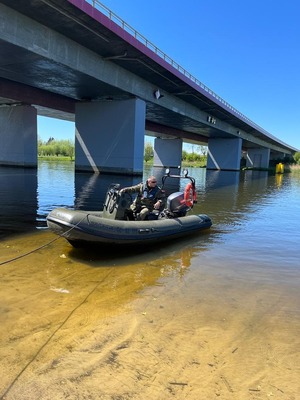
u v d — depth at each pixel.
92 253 5.66
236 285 4.43
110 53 19.00
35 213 9.04
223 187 21.34
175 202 7.35
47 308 3.53
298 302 3.93
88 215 5.30
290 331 3.24
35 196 12.41
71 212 5.33
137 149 24.88
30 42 14.88
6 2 13.27
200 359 2.72
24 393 2.27
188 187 7.52
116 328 3.17
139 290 4.15
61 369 2.53
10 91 22.28
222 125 44.16
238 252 6.12
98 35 16.47
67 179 19.89
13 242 6.12
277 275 4.89
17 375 2.44
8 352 2.71
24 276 4.46
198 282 4.50
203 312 3.59
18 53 15.30
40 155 78.12
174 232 6.62
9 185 15.55
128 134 24.50
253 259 5.70
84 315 3.41
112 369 2.55
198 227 7.47
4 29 13.66
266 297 4.05
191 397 2.29
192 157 94.69
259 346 2.96
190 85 25.70
